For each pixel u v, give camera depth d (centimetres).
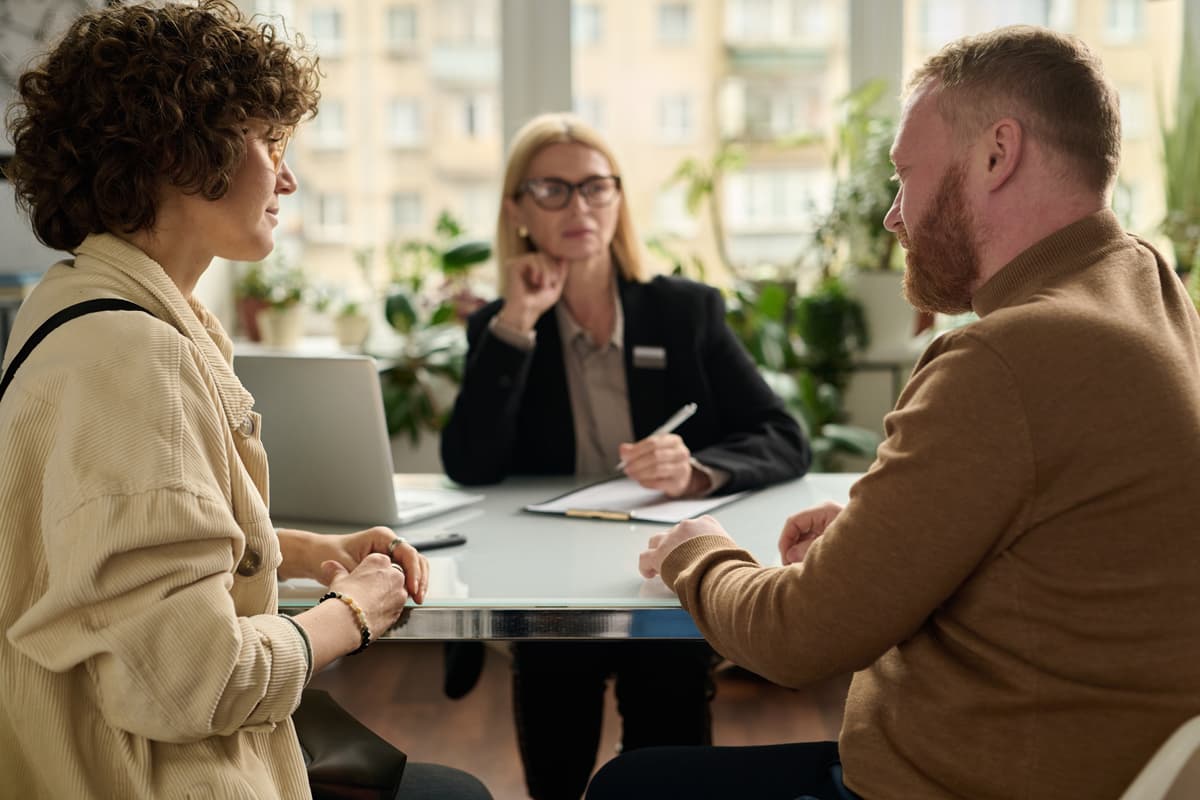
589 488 203
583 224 223
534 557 158
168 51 109
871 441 322
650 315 229
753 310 341
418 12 362
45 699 102
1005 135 111
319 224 371
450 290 360
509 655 223
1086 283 107
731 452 203
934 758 108
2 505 102
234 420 114
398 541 145
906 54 356
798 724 299
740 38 361
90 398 100
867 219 336
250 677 104
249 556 112
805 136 362
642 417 226
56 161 110
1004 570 104
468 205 371
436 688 330
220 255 118
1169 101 342
